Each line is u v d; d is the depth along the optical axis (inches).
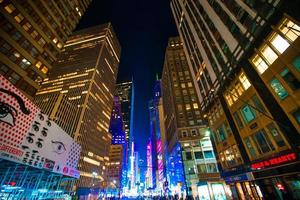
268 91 737.6
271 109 721.6
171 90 2869.1
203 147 2140.7
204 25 1481.3
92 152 4020.7
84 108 3932.1
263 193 783.7
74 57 5319.9
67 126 3526.1
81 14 2319.1
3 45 1223.5
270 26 719.1
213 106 1290.6
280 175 672.4
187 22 1994.3
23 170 622.2
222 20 1155.3
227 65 1064.2
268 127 746.8
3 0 1240.2
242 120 930.7
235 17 980.6
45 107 3516.2
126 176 7598.4
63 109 3604.8
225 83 1092.5
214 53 1283.2
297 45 605.0
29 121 564.4
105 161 4788.4
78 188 2684.5
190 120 2425.0
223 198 1378.0
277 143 704.4
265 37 753.6
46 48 1626.5
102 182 3634.4
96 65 4830.2
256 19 801.6
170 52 3425.2
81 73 4726.9
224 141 1120.8
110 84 5748.0
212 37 1304.1
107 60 5723.4
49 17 1688.0
